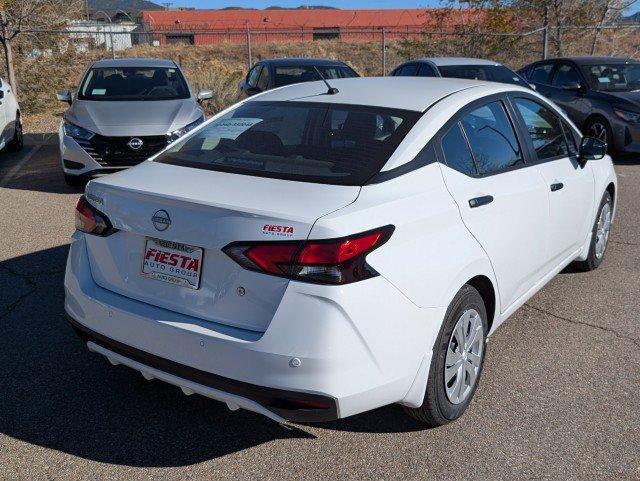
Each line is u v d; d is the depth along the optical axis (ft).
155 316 9.49
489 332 12.10
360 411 9.14
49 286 16.46
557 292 16.79
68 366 12.64
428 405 10.21
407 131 10.73
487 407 11.46
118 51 95.55
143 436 10.53
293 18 154.30
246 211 8.81
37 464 9.77
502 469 9.79
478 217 11.00
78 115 26.55
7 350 13.17
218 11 153.48
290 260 8.52
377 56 95.20
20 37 50.16
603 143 14.94
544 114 14.74
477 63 38.42
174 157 11.44
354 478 9.59
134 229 9.78
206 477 9.57
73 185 27.17
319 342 8.48
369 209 9.10
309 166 10.22
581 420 11.07
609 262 19.07
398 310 9.12
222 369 8.91
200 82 46.37
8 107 33.65
